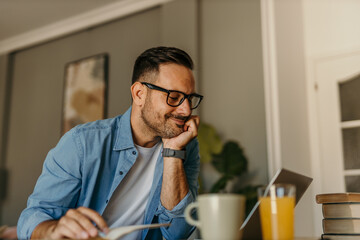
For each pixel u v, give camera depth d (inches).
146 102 48.4
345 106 138.3
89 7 173.0
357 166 133.2
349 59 139.6
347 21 141.9
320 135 140.3
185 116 47.3
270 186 28.5
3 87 199.3
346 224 37.0
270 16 129.0
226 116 138.4
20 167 187.6
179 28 149.6
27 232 39.5
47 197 45.3
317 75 144.0
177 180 46.6
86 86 175.2
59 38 189.8
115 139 50.0
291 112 131.3
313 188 137.7
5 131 195.6
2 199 187.5
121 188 50.2
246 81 136.8
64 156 46.9
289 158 125.4
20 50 201.3
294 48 139.8
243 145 133.6
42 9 174.7
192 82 48.3
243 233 31.3
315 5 148.2
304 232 127.4
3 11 176.1
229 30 143.3
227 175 126.4
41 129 185.8
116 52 171.2
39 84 191.5
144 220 50.4
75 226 31.1
